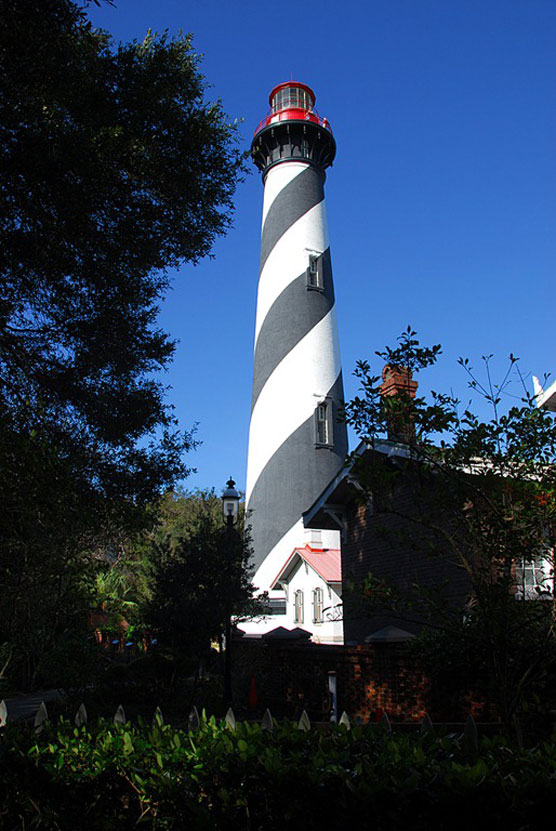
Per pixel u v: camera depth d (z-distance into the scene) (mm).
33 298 11391
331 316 32906
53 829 4738
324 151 35938
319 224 34281
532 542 5668
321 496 19719
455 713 10648
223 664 18188
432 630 11680
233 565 16578
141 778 4543
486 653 5832
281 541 28859
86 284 11320
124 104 10703
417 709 11438
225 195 12086
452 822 3717
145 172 10805
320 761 4152
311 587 26031
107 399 12078
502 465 5848
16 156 9281
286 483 29516
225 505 16922
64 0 8555
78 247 10570
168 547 17312
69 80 9742
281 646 15984
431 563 15094
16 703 17562
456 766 3850
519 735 5258
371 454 6609
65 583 16125
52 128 9539
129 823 4621
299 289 32375
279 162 35094
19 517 11820
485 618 5539
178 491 45500
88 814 4691
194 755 4484
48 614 15320
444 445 5910
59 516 12094
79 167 9469
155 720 5410
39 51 8984
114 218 10781
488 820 3686
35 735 5340
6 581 13906
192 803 4227
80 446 11898
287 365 31109
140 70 11039
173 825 4312
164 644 16016
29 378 11656
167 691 15617
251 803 4188
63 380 11609
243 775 4199
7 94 9133
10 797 4855
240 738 4801
